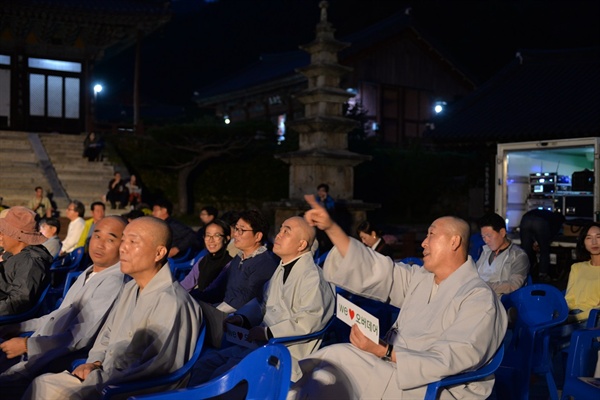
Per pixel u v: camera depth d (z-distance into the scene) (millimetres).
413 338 3285
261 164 27172
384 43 33781
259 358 2439
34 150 23281
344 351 3160
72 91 29203
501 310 3178
